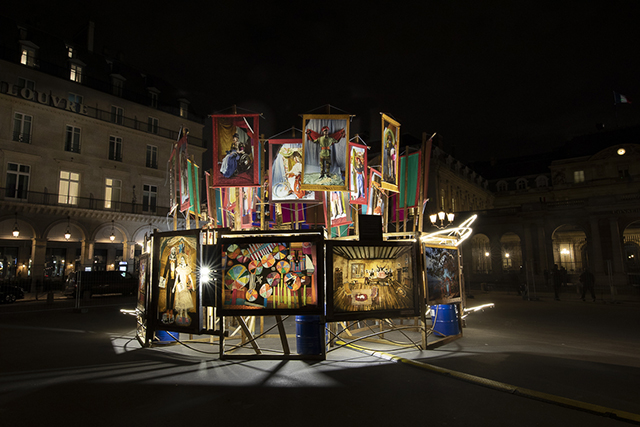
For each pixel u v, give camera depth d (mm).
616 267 29969
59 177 29094
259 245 6906
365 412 4387
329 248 6871
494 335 9016
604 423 4051
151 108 35000
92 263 29984
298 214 12445
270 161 8547
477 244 39219
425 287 7590
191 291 7176
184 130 9227
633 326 10648
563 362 6398
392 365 6367
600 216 31406
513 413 4332
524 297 20156
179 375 5840
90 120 30969
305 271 6789
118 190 32531
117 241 32000
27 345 8258
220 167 8008
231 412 4402
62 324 11742
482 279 34969
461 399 4777
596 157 48562
